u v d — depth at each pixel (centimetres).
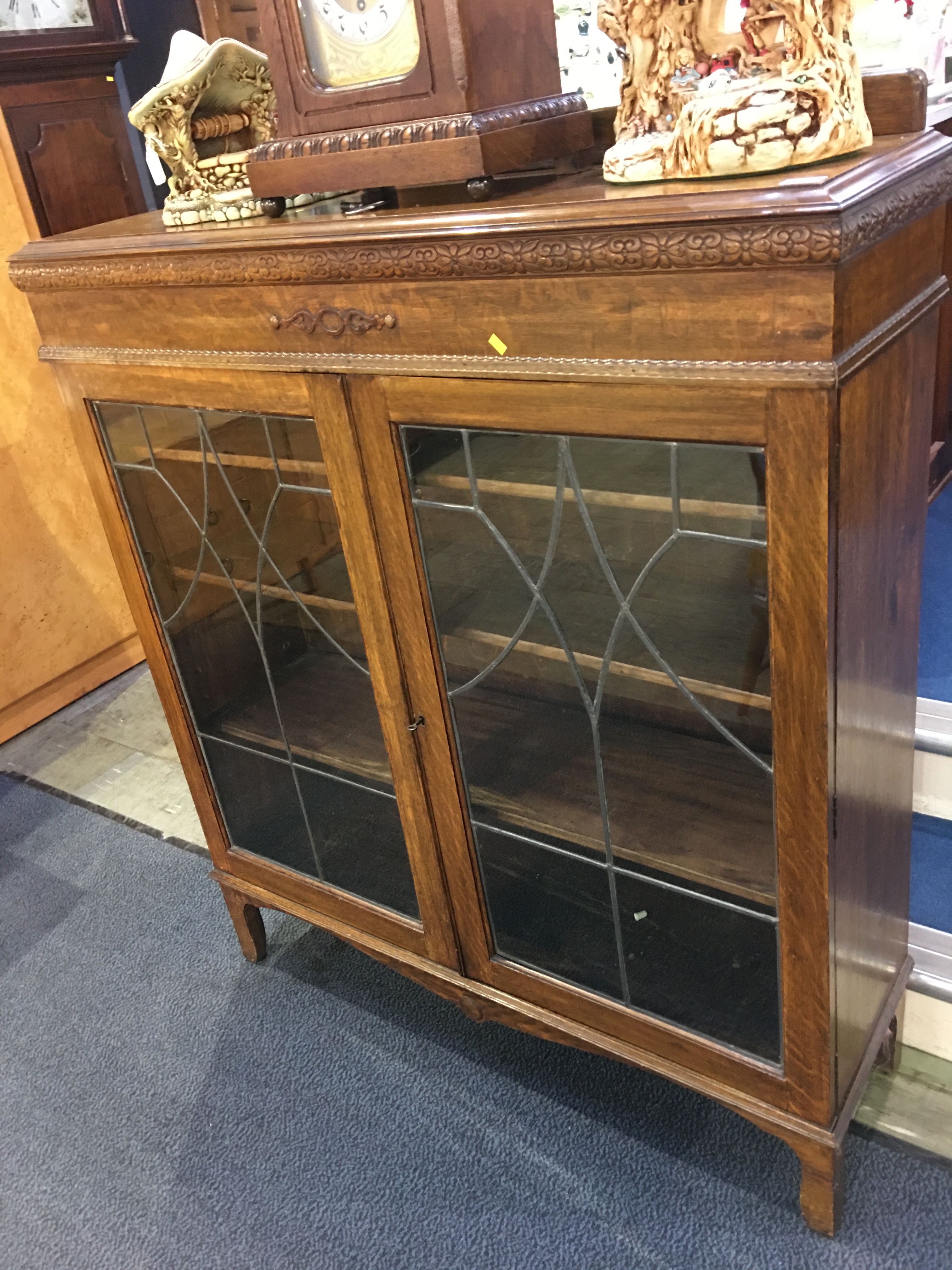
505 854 116
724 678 88
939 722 141
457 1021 147
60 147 205
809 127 75
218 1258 119
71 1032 154
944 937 130
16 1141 138
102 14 201
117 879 186
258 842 147
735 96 77
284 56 97
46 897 184
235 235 97
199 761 146
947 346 199
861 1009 109
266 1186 127
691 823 98
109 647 252
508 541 95
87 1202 129
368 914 137
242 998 156
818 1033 99
